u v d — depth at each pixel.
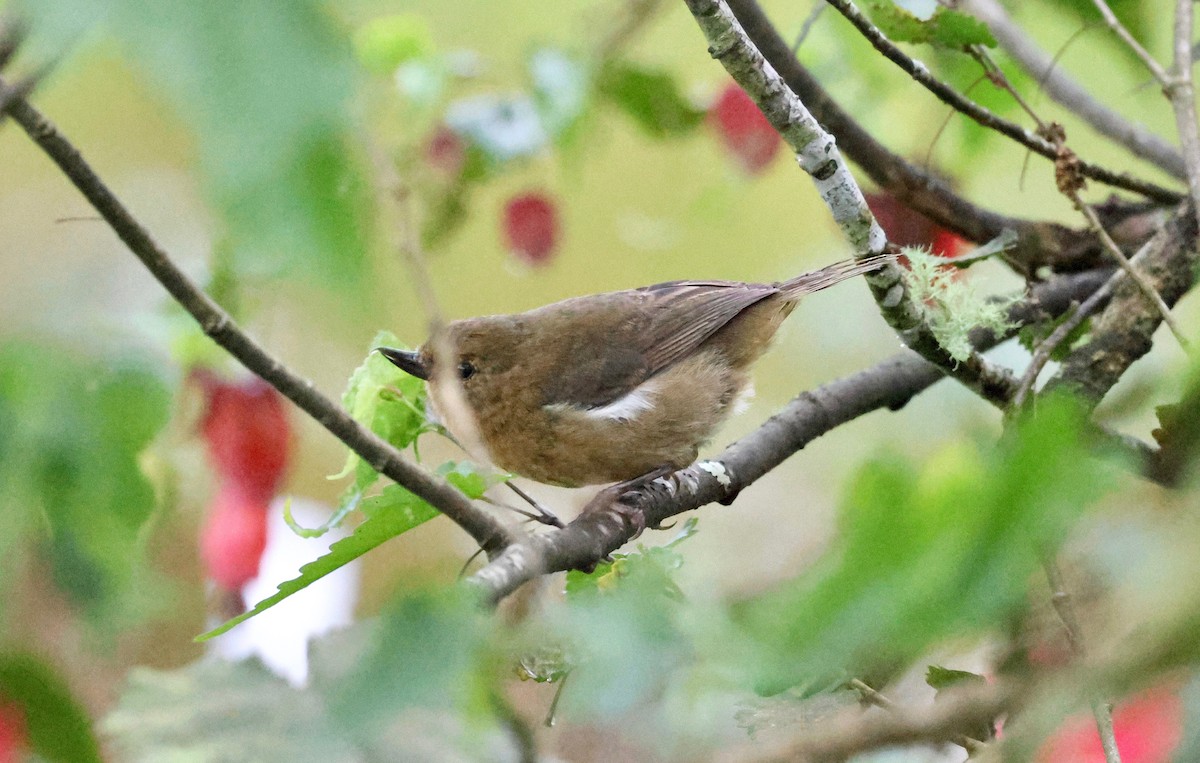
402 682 2.29
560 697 4.70
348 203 1.70
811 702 4.41
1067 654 3.21
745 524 12.28
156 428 4.46
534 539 6.26
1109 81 13.52
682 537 6.43
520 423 10.58
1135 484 2.81
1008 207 14.62
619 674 2.86
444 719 2.42
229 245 1.73
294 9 1.68
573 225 16.22
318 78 1.67
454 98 13.06
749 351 11.09
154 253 4.03
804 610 2.22
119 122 2.00
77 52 1.71
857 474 2.20
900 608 2.16
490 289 16.17
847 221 7.74
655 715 4.50
